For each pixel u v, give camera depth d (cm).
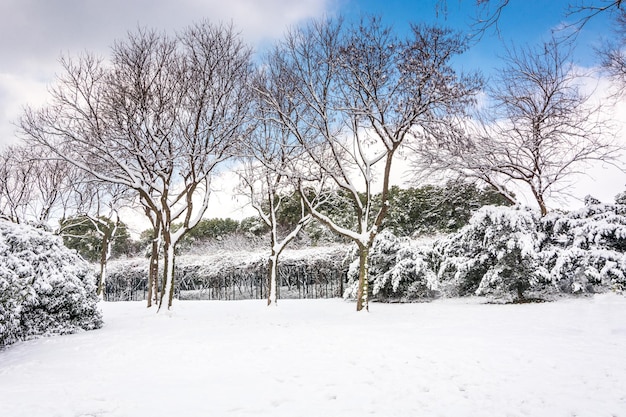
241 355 705
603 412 408
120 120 1460
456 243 1764
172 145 1542
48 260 1069
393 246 1809
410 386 502
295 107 1502
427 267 1748
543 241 1534
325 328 992
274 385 517
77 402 457
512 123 1764
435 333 859
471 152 1548
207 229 4203
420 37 1270
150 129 1529
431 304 1577
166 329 1077
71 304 1067
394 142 1349
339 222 3048
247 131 1569
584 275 1378
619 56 1329
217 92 1524
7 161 2183
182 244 3825
